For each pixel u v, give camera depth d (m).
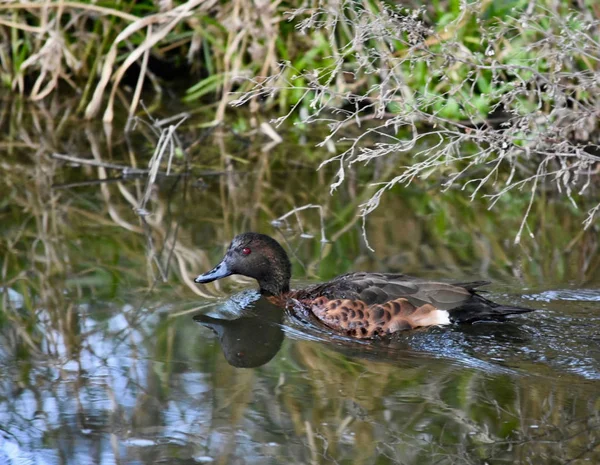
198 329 10.84
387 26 11.33
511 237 13.59
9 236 13.86
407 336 10.52
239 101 10.97
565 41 11.70
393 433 8.30
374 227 14.12
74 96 20.67
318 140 18.33
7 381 9.41
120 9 19.69
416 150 17.55
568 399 8.82
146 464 7.81
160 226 14.37
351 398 8.97
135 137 18.59
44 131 18.95
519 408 8.66
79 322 10.94
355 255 12.98
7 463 7.86
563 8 15.02
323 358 10.02
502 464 7.71
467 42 16.05
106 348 10.23
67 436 8.32
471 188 15.79
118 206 15.22
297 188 15.98
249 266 11.88
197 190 15.96
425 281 11.07
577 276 11.96
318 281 12.19
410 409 8.72
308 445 8.12
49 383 9.38
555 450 7.90
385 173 16.66
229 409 8.80
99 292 11.88
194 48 19.75
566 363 9.66
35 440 8.25
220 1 19.22
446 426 8.37
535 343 10.16
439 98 11.18
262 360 9.97
